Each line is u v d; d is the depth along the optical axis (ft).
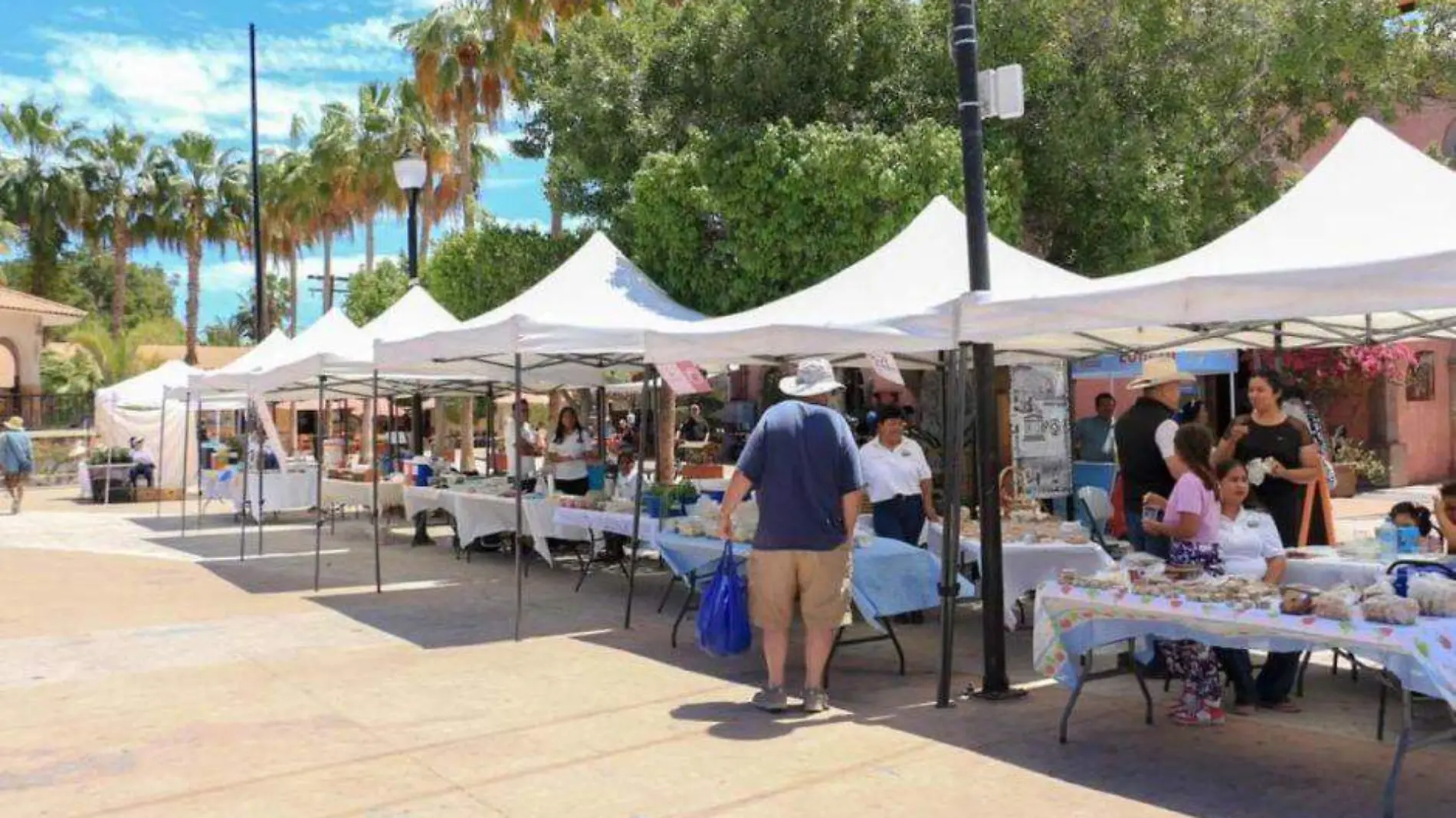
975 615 31.37
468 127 90.53
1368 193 21.67
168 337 179.11
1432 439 68.33
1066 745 18.38
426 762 18.02
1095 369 41.88
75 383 123.54
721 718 20.43
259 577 40.09
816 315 28.66
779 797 16.12
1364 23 46.47
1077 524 25.82
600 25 53.47
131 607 33.83
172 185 159.43
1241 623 15.90
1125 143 44.19
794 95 46.78
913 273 29.17
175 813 15.80
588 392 80.38
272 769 17.75
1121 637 18.19
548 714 20.88
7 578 40.65
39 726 20.51
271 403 64.69
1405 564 17.17
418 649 27.04
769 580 20.51
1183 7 46.42
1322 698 21.13
